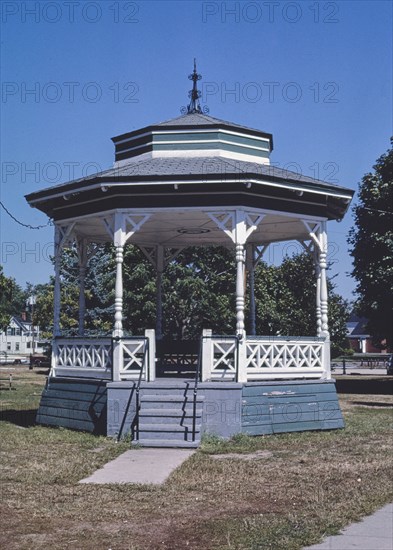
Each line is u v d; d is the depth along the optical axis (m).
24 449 13.34
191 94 19.58
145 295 36.94
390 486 9.92
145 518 8.33
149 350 15.09
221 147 17.34
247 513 8.54
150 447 13.58
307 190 15.71
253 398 14.98
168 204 15.41
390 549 7.14
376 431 15.98
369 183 31.38
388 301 30.31
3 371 54.03
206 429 14.49
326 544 7.30
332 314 45.09
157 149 17.50
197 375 14.39
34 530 7.84
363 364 62.97
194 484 10.16
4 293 36.88
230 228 17.22
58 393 16.72
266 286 40.59
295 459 12.26
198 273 39.31
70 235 17.70
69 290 43.66
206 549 7.13
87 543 7.36
